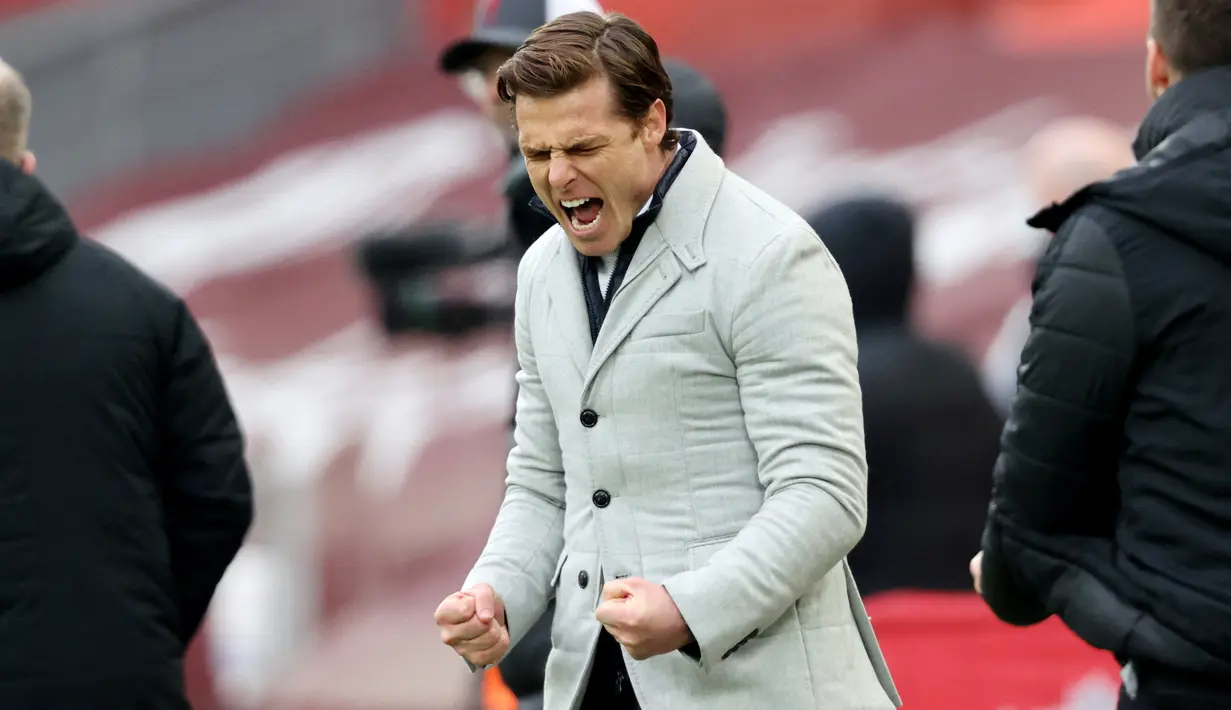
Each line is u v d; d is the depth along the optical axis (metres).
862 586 13.57
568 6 12.64
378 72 58.12
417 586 29.89
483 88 12.70
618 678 9.03
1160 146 9.12
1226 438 8.73
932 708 12.88
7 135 11.09
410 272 16.36
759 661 8.48
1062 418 9.09
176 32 58.97
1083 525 9.32
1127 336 8.94
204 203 53.41
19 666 10.51
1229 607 8.64
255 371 40.00
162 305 11.20
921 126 49.50
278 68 57.88
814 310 8.33
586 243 8.43
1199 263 8.82
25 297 10.81
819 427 8.22
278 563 29.45
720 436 8.49
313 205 50.41
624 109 8.12
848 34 54.88
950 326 35.66
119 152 56.81
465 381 36.19
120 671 10.66
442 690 25.64
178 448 11.24
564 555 9.03
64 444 10.72
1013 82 50.75
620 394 8.53
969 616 12.99
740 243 8.42
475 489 33.38
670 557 8.48
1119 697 9.53
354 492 33.03
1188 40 9.30
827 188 46.38
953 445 13.48
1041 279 9.30
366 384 37.22
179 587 11.43
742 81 53.91
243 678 25.75
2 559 10.59
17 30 59.62
